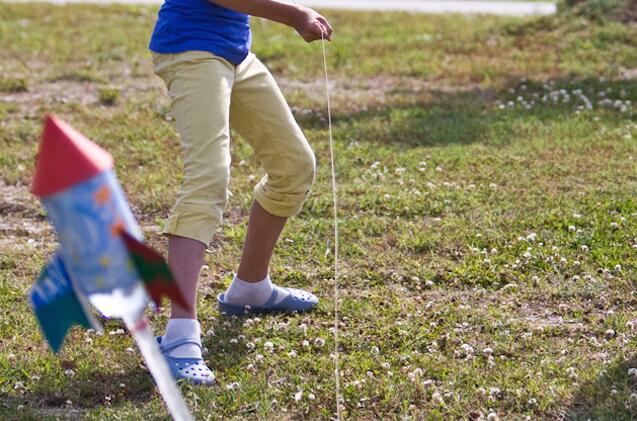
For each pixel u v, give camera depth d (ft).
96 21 63.82
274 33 59.72
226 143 18.86
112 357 19.53
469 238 26.13
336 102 42.01
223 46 19.07
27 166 32.83
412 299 22.84
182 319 18.78
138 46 54.60
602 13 56.75
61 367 19.07
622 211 27.71
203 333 20.93
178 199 18.75
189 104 18.76
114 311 12.08
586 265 24.31
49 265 12.39
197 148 18.67
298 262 25.09
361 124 37.93
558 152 33.76
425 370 19.04
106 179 11.30
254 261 21.27
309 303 22.15
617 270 23.89
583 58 50.19
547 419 17.24
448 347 20.24
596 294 22.72
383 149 34.47
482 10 80.74
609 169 31.68
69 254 11.48
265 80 19.92
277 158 20.01
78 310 12.53
